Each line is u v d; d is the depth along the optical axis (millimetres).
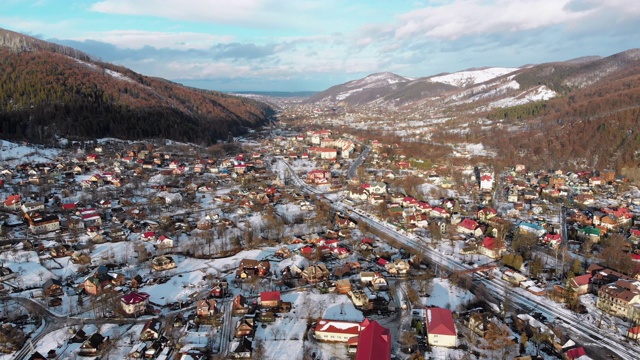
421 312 131625
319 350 113750
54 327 123312
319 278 155875
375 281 150875
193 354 110125
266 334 120812
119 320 127812
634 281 141500
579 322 127750
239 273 156750
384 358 100625
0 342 113312
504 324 126188
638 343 117250
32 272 157750
